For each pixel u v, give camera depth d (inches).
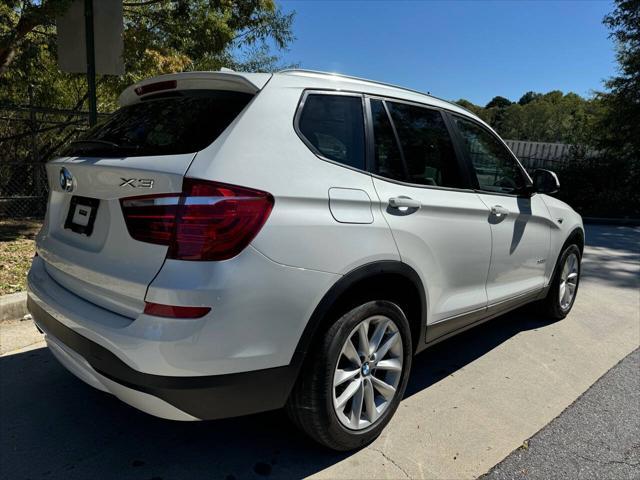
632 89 644.1
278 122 91.7
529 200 160.2
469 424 118.8
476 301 135.0
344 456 104.1
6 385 126.3
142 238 82.0
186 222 78.8
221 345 79.4
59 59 209.0
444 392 134.5
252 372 83.8
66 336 91.4
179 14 315.3
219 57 427.5
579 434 116.5
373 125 109.8
